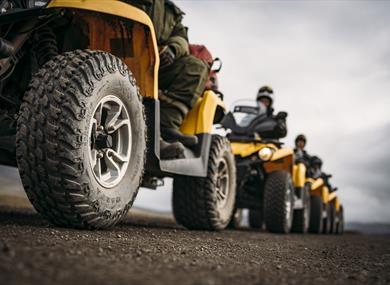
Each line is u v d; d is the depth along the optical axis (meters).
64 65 2.32
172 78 3.62
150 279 1.15
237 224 7.50
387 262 2.70
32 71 2.75
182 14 3.55
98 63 2.43
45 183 2.23
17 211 4.61
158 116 2.96
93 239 2.05
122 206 2.59
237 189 6.31
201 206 4.14
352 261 2.52
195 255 1.93
